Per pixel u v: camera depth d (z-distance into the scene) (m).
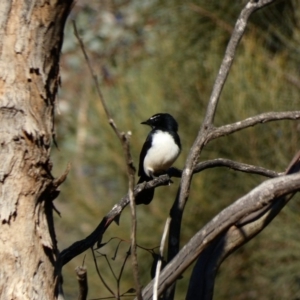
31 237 5.47
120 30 17.22
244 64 12.01
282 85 12.14
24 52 5.41
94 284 12.01
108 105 12.47
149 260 11.80
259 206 5.58
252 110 11.75
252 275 12.08
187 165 6.39
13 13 5.40
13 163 5.43
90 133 12.60
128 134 4.76
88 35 17.98
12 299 5.38
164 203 11.83
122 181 12.37
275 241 11.79
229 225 5.59
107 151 12.37
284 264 11.80
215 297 12.13
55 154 13.52
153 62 13.10
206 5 13.52
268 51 12.84
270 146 11.68
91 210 12.33
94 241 6.13
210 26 13.48
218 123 11.66
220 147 11.71
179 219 6.27
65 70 17.44
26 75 5.43
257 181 11.69
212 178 11.77
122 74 13.62
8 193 5.44
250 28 12.88
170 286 5.77
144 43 15.18
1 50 5.41
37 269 5.46
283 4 12.94
